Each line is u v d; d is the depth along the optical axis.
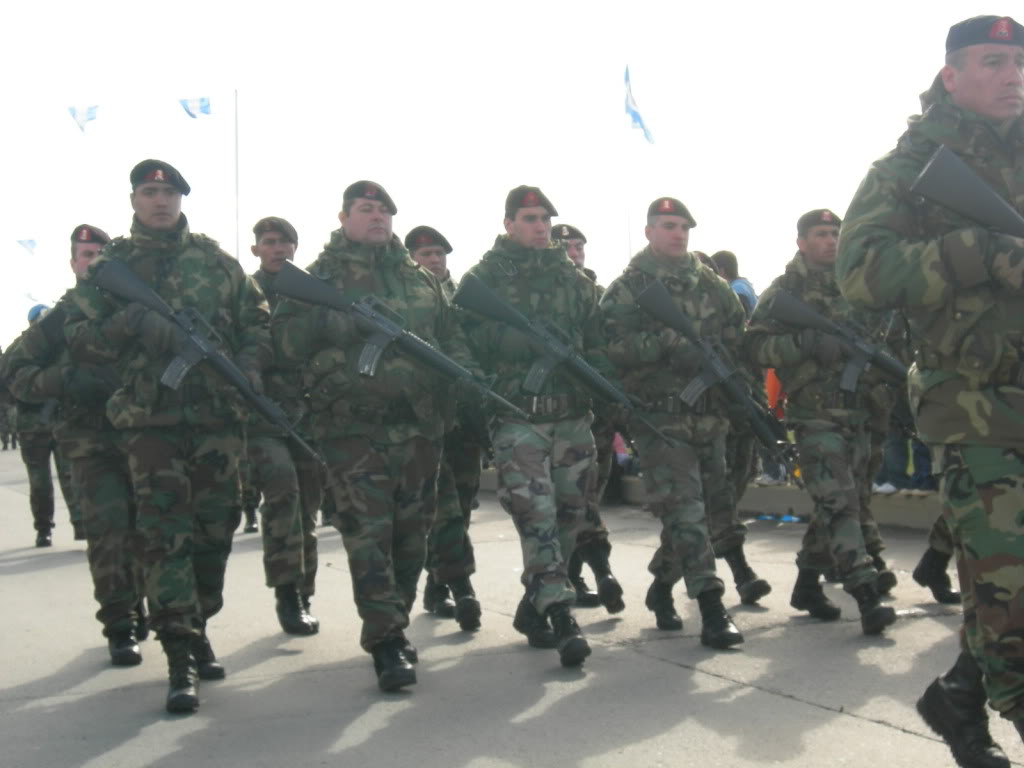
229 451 4.61
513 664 4.79
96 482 4.99
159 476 4.38
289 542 5.53
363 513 4.49
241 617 5.98
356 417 4.53
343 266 4.70
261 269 6.34
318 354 4.57
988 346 2.70
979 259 2.62
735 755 3.50
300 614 5.55
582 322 5.18
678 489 5.12
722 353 5.36
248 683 4.61
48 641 5.47
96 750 3.74
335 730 3.91
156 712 4.19
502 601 6.25
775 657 4.75
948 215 2.82
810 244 5.63
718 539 5.88
